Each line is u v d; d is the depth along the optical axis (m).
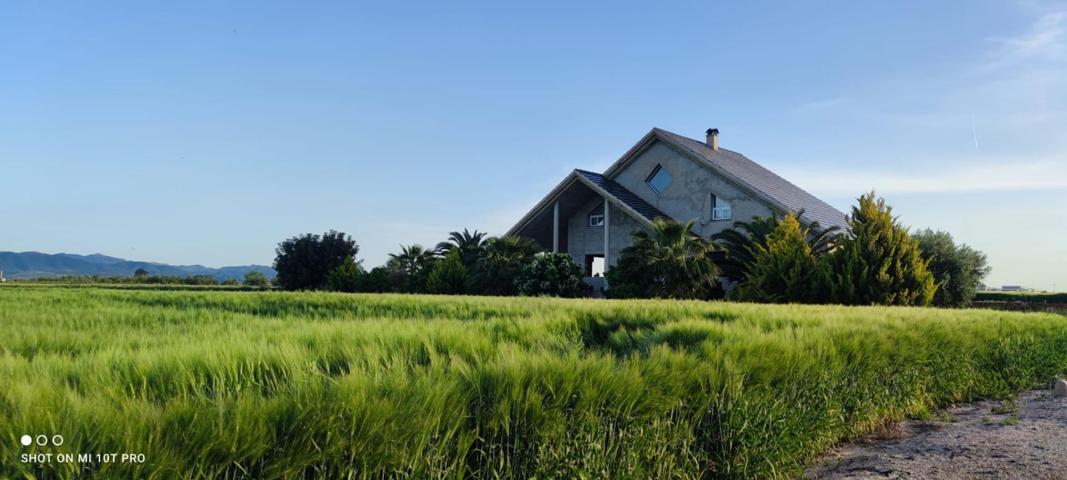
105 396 2.68
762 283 22.34
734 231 27.62
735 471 4.66
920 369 7.89
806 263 21.66
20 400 2.37
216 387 3.04
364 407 2.81
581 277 30.14
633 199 32.72
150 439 2.31
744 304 12.23
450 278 32.03
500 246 31.62
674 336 6.34
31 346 4.90
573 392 3.62
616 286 26.72
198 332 5.71
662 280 25.94
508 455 3.33
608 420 3.79
